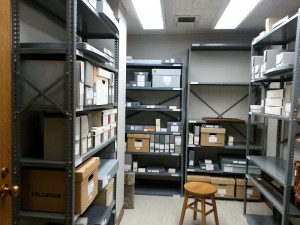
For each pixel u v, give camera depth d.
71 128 1.29
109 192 2.07
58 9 1.66
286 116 1.95
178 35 3.78
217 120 3.33
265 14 2.80
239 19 2.99
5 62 1.20
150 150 3.44
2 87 1.19
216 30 3.52
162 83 3.36
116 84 2.32
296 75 1.74
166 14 2.88
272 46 3.04
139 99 3.88
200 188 2.46
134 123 3.83
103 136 1.91
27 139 1.54
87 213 1.81
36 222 1.62
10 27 1.23
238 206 3.15
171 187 3.74
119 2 2.42
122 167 2.81
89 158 1.64
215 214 2.44
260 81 2.78
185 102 3.58
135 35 3.83
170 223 2.67
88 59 1.51
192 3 2.53
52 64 1.31
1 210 1.18
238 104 3.75
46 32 1.74
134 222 2.68
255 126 3.60
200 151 3.81
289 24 1.96
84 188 1.41
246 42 3.67
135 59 3.63
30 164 1.33
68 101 1.27
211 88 3.77
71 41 1.26
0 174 1.18
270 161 2.59
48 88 1.29
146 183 3.91
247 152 2.89
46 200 1.38
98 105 1.75
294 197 1.97
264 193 2.28
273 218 2.76
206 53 3.76
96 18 1.68
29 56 1.41
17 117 1.30
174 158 3.87
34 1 1.52
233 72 3.74
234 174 3.46
